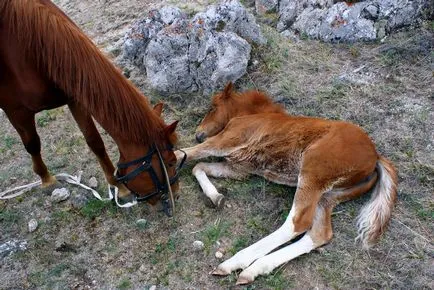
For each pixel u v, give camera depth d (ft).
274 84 9.12
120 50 10.61
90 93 5.67
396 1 9.66
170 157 6.15
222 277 6.37
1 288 6.56
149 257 6.75
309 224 6.51
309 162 6.66
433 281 6.07
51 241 7.09
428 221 6.75
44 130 9.09
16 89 6.29
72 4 12.96
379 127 8.09
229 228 7.01
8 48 5.95
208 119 8.38
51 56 5.67
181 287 6.36
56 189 7.74
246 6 11.52
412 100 8.44
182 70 9.17
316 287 6.18
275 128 7.45
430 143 7.71
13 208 7.65
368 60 9.36
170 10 9.96
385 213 6.64
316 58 9.58
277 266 6.36
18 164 8.48
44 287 6.52
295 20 10.52
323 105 8.58
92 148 7.10
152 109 6.21
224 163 7.91
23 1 5.72
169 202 6.63
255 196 7.43
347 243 6.61
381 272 6.24
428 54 9.20
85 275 6.63
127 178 6.21
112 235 7.08
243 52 9.19
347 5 9.89
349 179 6.70
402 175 7.33
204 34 9.13
